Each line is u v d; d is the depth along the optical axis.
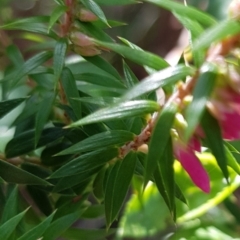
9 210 0.28
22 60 0.32
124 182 0.27
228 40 0.24
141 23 0.56
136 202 0.36
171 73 0.24
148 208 0.36
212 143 0.24
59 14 0.27
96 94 0.29
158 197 0.36
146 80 0.24
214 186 0.34
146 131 0.26
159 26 0.55
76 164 0.27
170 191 0.26
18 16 0.48
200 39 0.23
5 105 0.28
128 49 0.25
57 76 0.27
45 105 0.28
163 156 0.25
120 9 0.58
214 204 0.35
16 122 0.30
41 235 0.27
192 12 0.24
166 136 0.24
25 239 0.26
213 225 0.37
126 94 0.24
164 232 0.37
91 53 0.28
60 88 0.29
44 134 0.29
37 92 0.32
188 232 0.37
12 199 0.28
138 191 0.32
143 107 0.25
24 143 0.29
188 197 0.35
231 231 0.37
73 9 0.27
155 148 0.24
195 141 0.25
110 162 0.28
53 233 0.27
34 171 0.30
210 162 0.34
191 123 0.23
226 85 0.24
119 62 0.46
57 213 0.29
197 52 0.24
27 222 0.31
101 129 0.28
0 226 0.26
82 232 0.31
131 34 0.55
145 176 0.24
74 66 0.33
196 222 0.37
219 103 0.24
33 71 0.30
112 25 0.29
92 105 0.29
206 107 0.24
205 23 0.24
